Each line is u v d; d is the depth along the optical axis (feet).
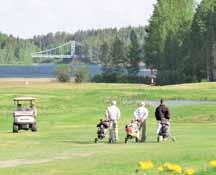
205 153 190.19
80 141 266.57
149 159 180.04
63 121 415.23
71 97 606.14
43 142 261.44
